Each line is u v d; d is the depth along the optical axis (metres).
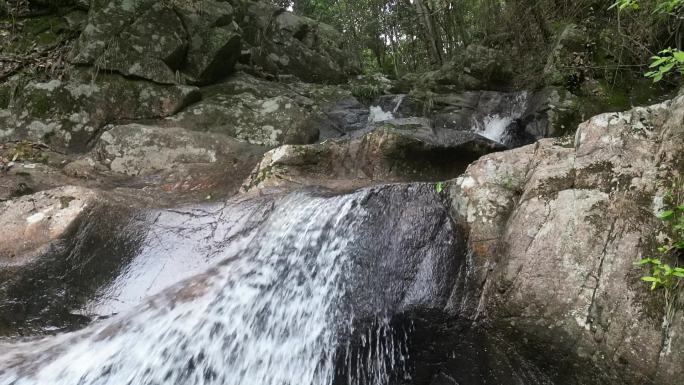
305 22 13.32
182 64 8.20
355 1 17.41
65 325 3.79
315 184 5.00
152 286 4.02
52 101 6.76
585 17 10.02
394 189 3.94
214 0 9.16
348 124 9.33
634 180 2.97
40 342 3.55
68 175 5.73
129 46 7.51
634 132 3.14
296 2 17.55
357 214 3.80
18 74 7.51
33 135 6.52
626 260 2.77
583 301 2.80
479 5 13.41
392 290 3.43
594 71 9.10
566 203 3.09
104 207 4.52
